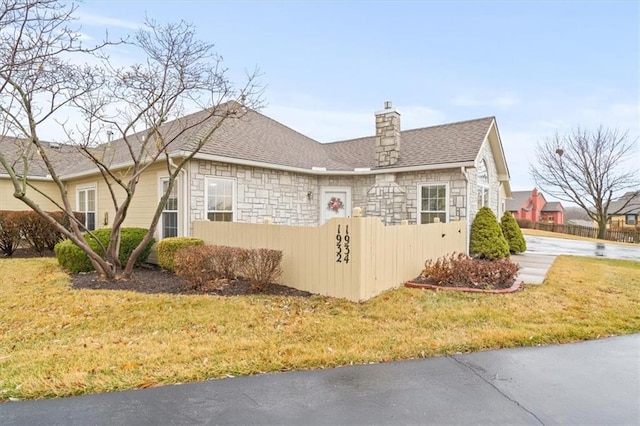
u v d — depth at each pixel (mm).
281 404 2979
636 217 38281
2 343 4430
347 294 6129
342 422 2732
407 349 4082
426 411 2889
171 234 9625
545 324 4922
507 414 2850
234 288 6801
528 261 11508
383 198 12109
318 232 6562
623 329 4812
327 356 3865
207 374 3467
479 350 4125
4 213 11375
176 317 5242
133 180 7359
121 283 7188
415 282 7297
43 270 8602
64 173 14641
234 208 10227
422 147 12672
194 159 9258
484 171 13391
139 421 2727
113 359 3789
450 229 9797
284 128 15531
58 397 3057
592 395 3150
